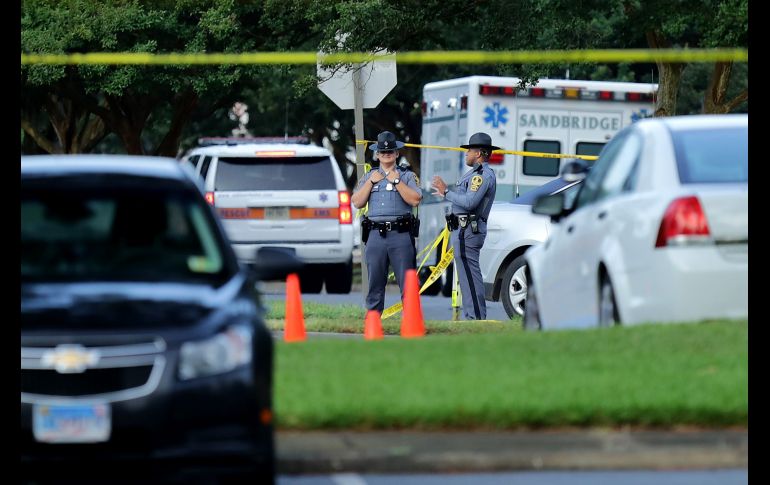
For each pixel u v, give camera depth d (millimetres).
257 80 149375
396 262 64000
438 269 76000
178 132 152250
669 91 98375
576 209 47094
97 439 28828
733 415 35344
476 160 66625
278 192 86625
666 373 38438
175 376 29016
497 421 35344
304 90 79875
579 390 36750
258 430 29438
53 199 33812
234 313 30109
